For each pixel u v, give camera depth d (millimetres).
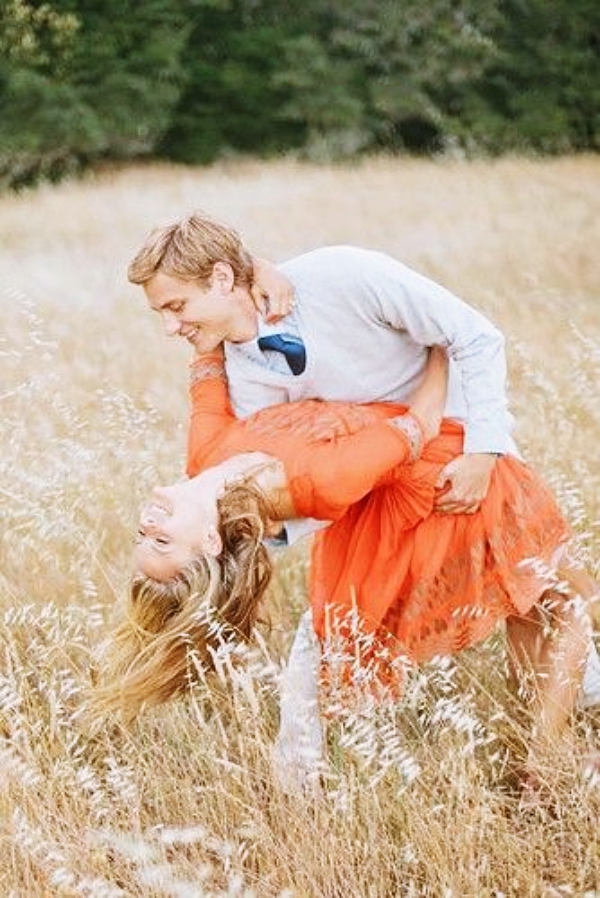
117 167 25422
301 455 2781
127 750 3256
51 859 2891
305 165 24188
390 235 12797
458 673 3459
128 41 24953
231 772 3111
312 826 2898
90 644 3721
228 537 2822
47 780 3111
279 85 26156
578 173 18672
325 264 2871
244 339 2906
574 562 3240
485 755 3316
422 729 3344
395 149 26781
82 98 24781
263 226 14102
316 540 3230
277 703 3422
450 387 3080
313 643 3234
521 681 3219
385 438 2832
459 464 2949
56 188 21984
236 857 2850
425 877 2891
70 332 8141
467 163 21812
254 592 2889
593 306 8305
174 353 7551
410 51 26125
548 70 26422
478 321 2930
